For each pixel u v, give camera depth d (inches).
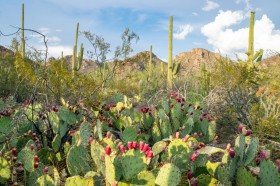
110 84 376.2
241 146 112.8
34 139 161.6
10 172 127.9
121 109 207.2
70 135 166.2
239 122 229.1
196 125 203.0
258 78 273.6
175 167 97.4
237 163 111.9
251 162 119.3
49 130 171.6
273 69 273.3
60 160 147.2
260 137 196.5
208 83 321.7
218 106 254.1
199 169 113.7
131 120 193.6
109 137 132.9
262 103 232.1
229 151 112.6
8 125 161.2
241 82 270.1
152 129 187.5
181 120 211.0
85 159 127.0
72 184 95.9
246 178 104.3
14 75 335.9
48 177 108.3
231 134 224.4
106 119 185.3
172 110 206.8
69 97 220.7
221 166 107.0
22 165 136.7
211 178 105.3
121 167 99.8
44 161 145.9
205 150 116.0
